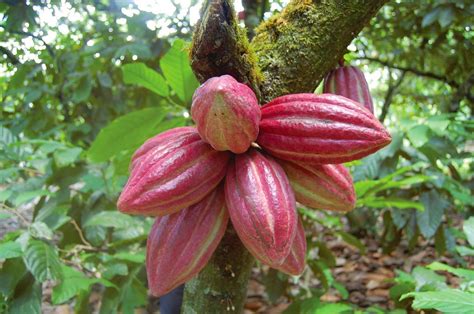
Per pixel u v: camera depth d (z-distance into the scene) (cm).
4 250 101
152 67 201
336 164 66
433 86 312
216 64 67
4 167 163
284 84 77
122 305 128
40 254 104
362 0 77
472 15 183
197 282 82
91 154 118
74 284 108
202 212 66
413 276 124
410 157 181
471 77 229
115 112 226
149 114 114
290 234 60
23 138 226
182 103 122
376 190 142
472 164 239
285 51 77
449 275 215
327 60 79
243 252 80
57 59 194
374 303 199
